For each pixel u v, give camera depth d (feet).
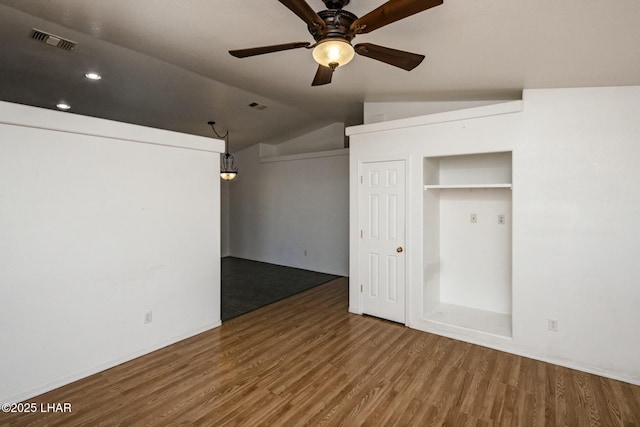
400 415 7.28
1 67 11.28
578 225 9.15
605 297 8.89
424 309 12.04
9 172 7.61
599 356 8.98
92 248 9.04
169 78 12.76
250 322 12.92
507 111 9.88
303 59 9.88
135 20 7.76
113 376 8.91
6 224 7.58
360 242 13.55
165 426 6.93
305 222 22.91
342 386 8.40
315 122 21.02
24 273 7.85
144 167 10.20
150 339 10.38
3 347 7.56
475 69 8.68
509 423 7.00
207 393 8.11
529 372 9.06
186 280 11.44
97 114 17.01
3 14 8.02
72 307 8.66
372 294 13.35
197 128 20.76
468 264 12.98
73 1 7.08
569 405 7.61
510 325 11.12
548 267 9.56
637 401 7.77
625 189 8.61
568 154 9.21
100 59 10.89
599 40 6.24
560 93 9.29
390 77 10.30
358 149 13.35
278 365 9.48
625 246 8.64
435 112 12.77
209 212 12.21
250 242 26.78
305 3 5.03
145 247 10.25
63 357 8.48
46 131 8.16
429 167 12.32
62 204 8.46
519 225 9.91
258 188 25.91
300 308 14.60
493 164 12.16
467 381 8.61
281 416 7.25
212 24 7.77
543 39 6.56
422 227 11.86
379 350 10.41
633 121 8.50
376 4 6.30
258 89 13.19
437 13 6.05
